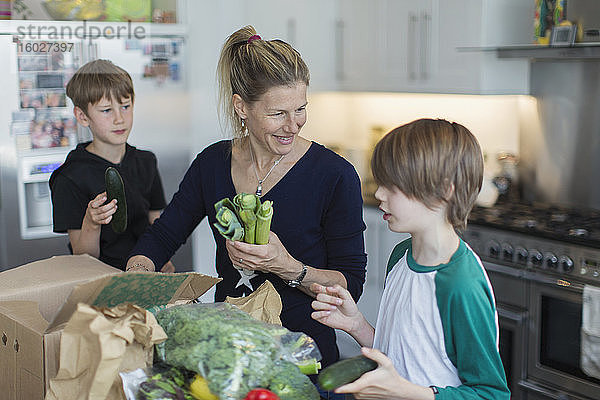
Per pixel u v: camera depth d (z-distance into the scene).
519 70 3.47
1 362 1.40
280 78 1.67
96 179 2.51
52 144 3.15
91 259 1.79
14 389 1.37
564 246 2.88
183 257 3.76
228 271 1.94
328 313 1.44
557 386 2.95
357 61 3.94
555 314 2.94
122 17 3.32
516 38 3.37
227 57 1.80
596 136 3.33
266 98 1.69
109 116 2.55
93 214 2.13
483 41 3.26
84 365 1.13
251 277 1.87
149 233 2.05
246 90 1.72
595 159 3.35
